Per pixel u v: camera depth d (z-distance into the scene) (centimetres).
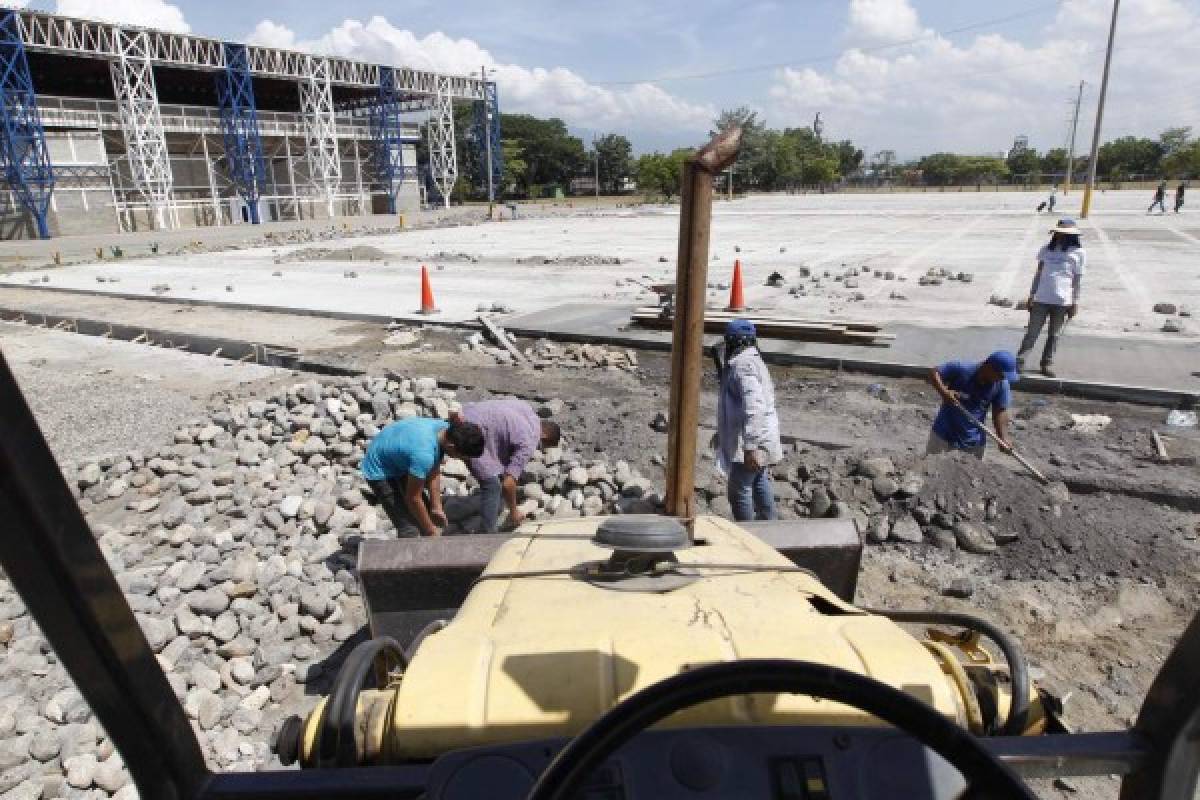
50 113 4016
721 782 140
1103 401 869
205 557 544
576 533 294
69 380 1101
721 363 542
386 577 379
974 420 617
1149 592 496
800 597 220
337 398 834
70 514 105
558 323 1291
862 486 615
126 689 116
